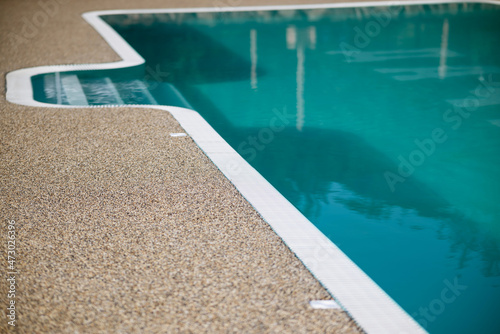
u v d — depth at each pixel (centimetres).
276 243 280
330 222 375
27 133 443
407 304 285
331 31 992
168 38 952
